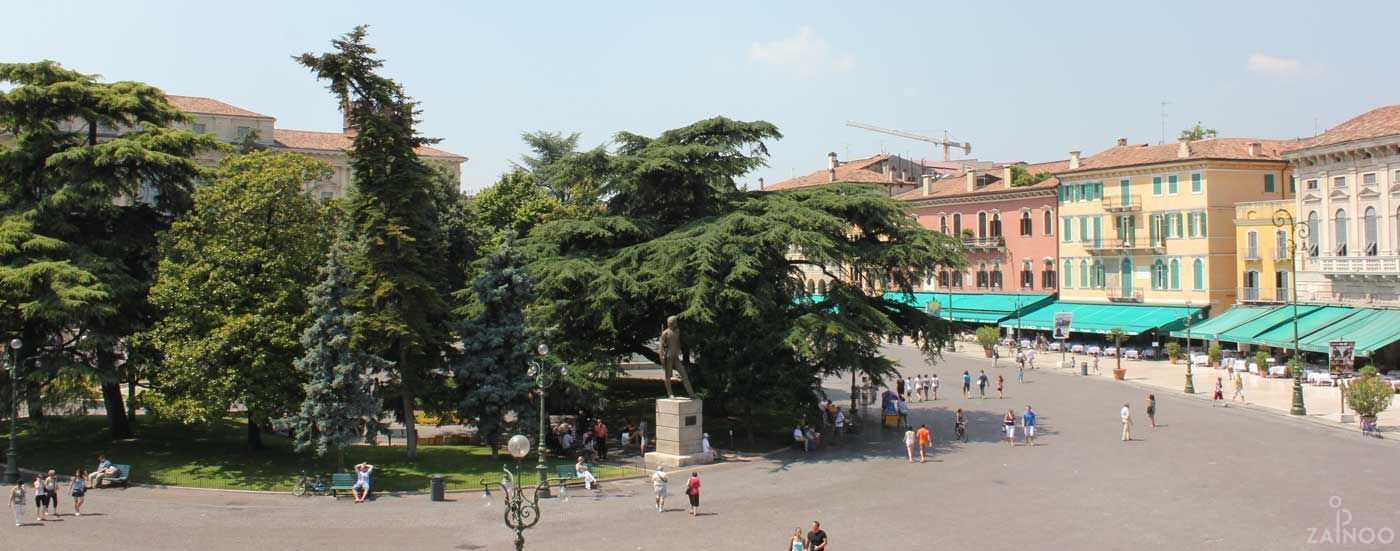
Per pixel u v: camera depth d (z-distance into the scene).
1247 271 77.00
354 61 41.53
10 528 31.19
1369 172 64.31
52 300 38.47
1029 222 96.56
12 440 38.78
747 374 45.28
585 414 48.81
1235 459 40.28
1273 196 81.31
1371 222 64.38
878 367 47.66
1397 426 47.94
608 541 29.56
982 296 100.81
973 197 102.50
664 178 50.03
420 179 42.59
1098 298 89.12
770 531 30.47
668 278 43.78
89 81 46.25
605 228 47.88
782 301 47.31
